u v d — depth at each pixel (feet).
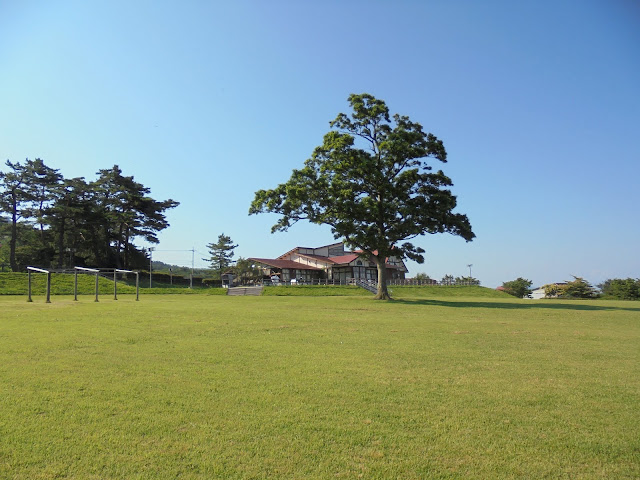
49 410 19.88
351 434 17.81
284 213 108.88
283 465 15.06
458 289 217.36
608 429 18.84
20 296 119.44
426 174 107.04
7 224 198.29
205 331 45.39
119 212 194.08
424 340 42.73
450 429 18.57
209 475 14.28
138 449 16.08
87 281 153.38
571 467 15.33
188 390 23.34
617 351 38.34
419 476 14.49
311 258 246.68
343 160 104.47
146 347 35.63
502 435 18.01
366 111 108.99
